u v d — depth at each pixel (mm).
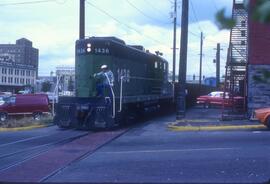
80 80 23547
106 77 22578
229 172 11328
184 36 27125
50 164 13203
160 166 12430
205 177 10766
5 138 20188
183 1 27094
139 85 28328
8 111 33250
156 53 34719
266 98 25922
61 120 23531
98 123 22438
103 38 23891
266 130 21891
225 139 18219
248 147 15727
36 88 93188
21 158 14461
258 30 25578
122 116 25078
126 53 25766
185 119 27031
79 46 23875
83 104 22750
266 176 10727
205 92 62719
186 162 12969
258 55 25672
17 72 133625
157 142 17844
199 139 18438
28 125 25328
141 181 10445
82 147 16766
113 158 14086
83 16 31016
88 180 10742
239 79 31562
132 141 18375
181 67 27203
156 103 34531
